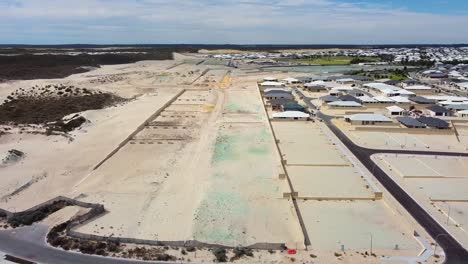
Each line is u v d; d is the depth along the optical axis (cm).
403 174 5409
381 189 4931
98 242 3594
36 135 6919
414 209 4394
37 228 3894
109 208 4297
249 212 4219
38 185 4950
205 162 5816
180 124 8150
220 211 4231
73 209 4309
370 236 3791
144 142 6881
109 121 8219
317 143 6900
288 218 4097
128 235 3712
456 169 5653
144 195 4666
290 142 6956
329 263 3325
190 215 4141
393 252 3509
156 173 5394
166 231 3800
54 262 3291
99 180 5128
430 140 7138
